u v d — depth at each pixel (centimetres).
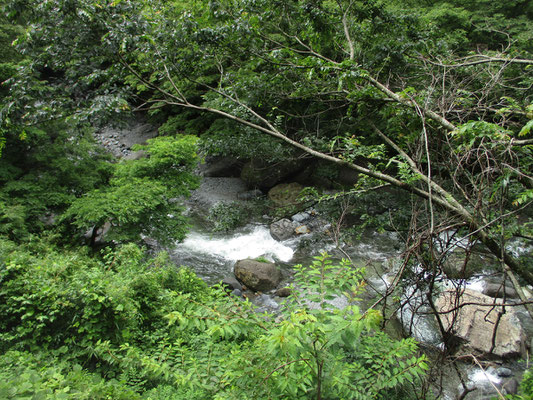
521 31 1096
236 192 1496
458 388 529
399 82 720
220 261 1052
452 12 1137
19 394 264
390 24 710
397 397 356
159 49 577
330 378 245
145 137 1933
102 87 532
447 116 545
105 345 429
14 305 460
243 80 685
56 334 459
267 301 855
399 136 582
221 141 794
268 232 1193
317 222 1191
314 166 1401
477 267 593
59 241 849
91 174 1022
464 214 374
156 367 323
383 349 323
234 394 246
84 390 329
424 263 371
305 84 676
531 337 662
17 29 1042
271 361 245
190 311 258
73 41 494
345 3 773
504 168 333
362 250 1009
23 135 542
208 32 599
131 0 534
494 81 517
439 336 605
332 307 230
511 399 299
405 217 561
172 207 962
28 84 496
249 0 646
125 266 618
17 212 762
